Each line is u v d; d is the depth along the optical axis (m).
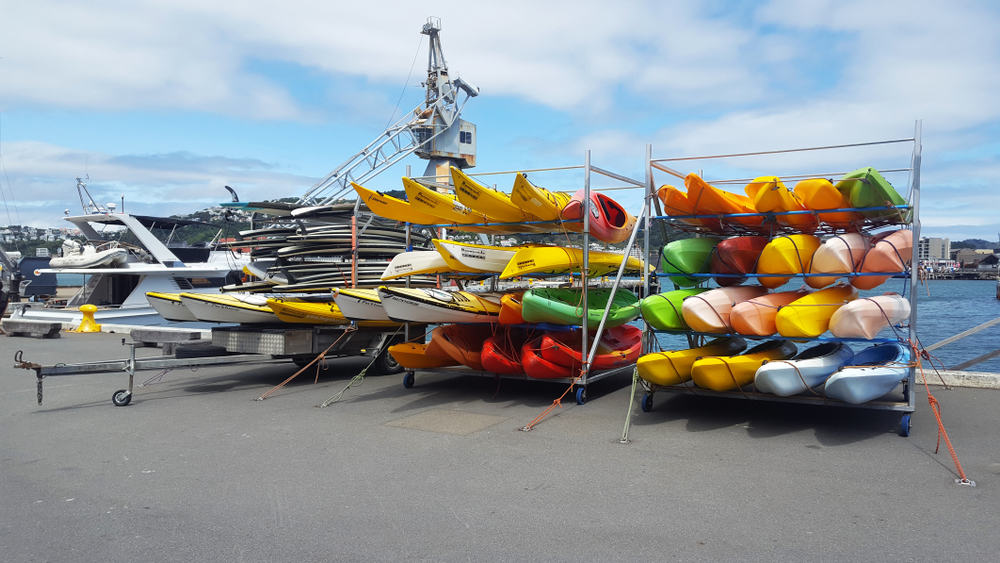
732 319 7.84
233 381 11.38
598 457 6.26
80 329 21.72
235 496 5.23
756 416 7.98
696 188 8.37
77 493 5.34
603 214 9.92
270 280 14.67
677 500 5.01
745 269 8.55
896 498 4.98
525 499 5.08
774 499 5.00
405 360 10.22
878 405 7.00
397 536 4.37
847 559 3.92
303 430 7.55
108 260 24.66
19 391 10.34
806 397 7.46
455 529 4.48
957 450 6.31
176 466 6.11
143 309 25.25
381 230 14.84
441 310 9.63
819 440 6.79
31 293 36.34
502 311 9.74
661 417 8.02
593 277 11.72
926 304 53.59
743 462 6.03
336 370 12.63
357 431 7.47
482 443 6.86
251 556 4.08
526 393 9.86
